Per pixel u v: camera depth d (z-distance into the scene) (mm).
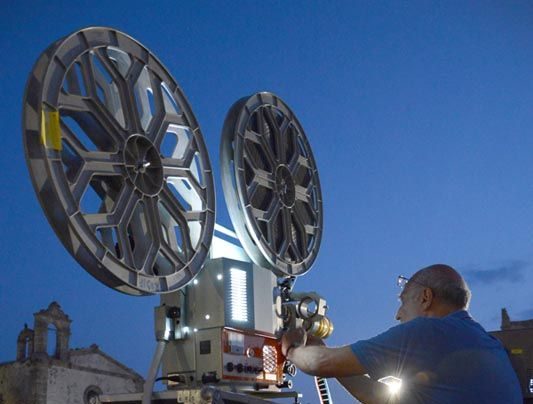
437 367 3502
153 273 5664
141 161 5617
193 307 5855
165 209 5969
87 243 4906
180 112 6234
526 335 6016
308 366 3857
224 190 6867
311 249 7926
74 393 44094
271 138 7652
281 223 7402
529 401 5969
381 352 3594
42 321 44094
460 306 3758
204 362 5711
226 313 5758
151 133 5867
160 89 6066
